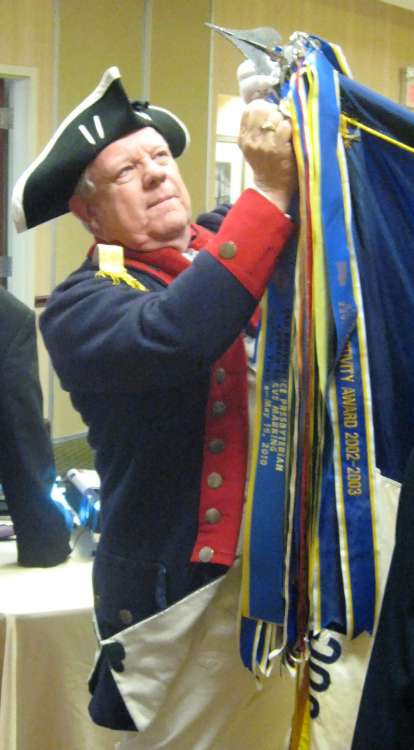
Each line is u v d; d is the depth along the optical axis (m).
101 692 1.39
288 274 1.18
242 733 1.40
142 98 5.65
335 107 1.15
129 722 1.37
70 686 1.82
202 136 5.66
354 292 1.14
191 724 1.36
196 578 1.29
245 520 1.21
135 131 1.31
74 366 1.23
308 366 1.15
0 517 2.25
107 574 1.35
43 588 1.87
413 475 1.09
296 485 1.17
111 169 1.28
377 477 1.17
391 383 1.21
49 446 2.01
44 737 1.84
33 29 5.17
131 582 1.32
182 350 1.13
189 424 1.27
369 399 1.15
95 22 5.41
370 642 1.18
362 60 6.30
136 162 1.29
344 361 1.15
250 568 1.21
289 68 1.19
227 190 5.87
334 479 1.17
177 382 1.19
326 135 1.13
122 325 1.16
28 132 5.28
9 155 5.39
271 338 1.19
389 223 1.21
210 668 1.33
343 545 1.16
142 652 1.31
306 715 1.22
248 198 1.15
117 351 1.17
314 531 1.18
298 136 1.13
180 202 1.32
